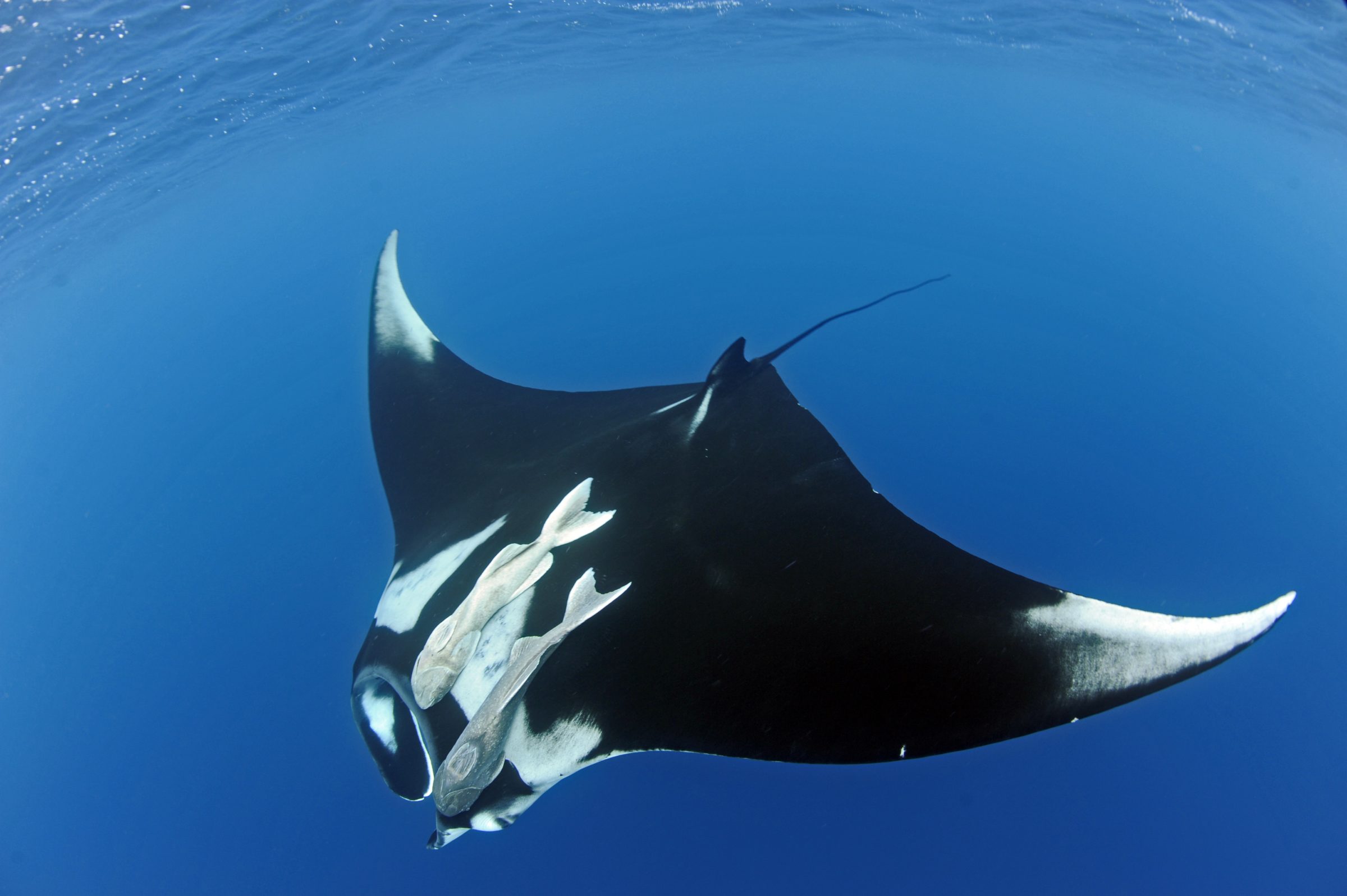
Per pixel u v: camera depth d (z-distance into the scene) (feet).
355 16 26.84
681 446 11.91
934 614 9.58
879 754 8.50
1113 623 9.00
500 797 8.55
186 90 25.29
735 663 9.34
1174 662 8.61
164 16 23.30
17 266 25.88
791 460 12.01
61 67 22.24
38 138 22.91
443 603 10.48
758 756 8.70
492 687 9.12
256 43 25.77
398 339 16.99
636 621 9.72
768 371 13.69
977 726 8.55
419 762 9.75
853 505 11.31
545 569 10.20
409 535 12.64
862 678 9.03
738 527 10.85
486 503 12.32
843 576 10.21
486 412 15.05
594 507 11.08
